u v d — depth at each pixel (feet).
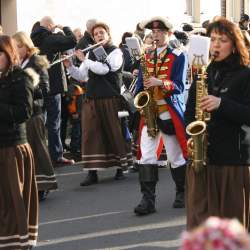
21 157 25.49
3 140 25.18
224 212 21.33
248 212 21.44
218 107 20.58
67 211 36.29
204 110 20.98
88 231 31.89
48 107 48.75
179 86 33.17
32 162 26.08
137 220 33.55
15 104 25.18
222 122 21.16
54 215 35.42
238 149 21.17
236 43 21.03
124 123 43.78
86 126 43.27
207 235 7.68
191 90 22.68
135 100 33.27
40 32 47.09
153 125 33.32
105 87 42.98
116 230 31.89
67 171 48.21
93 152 43.16
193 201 21.76
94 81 43.14
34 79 25.76
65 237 31.01
